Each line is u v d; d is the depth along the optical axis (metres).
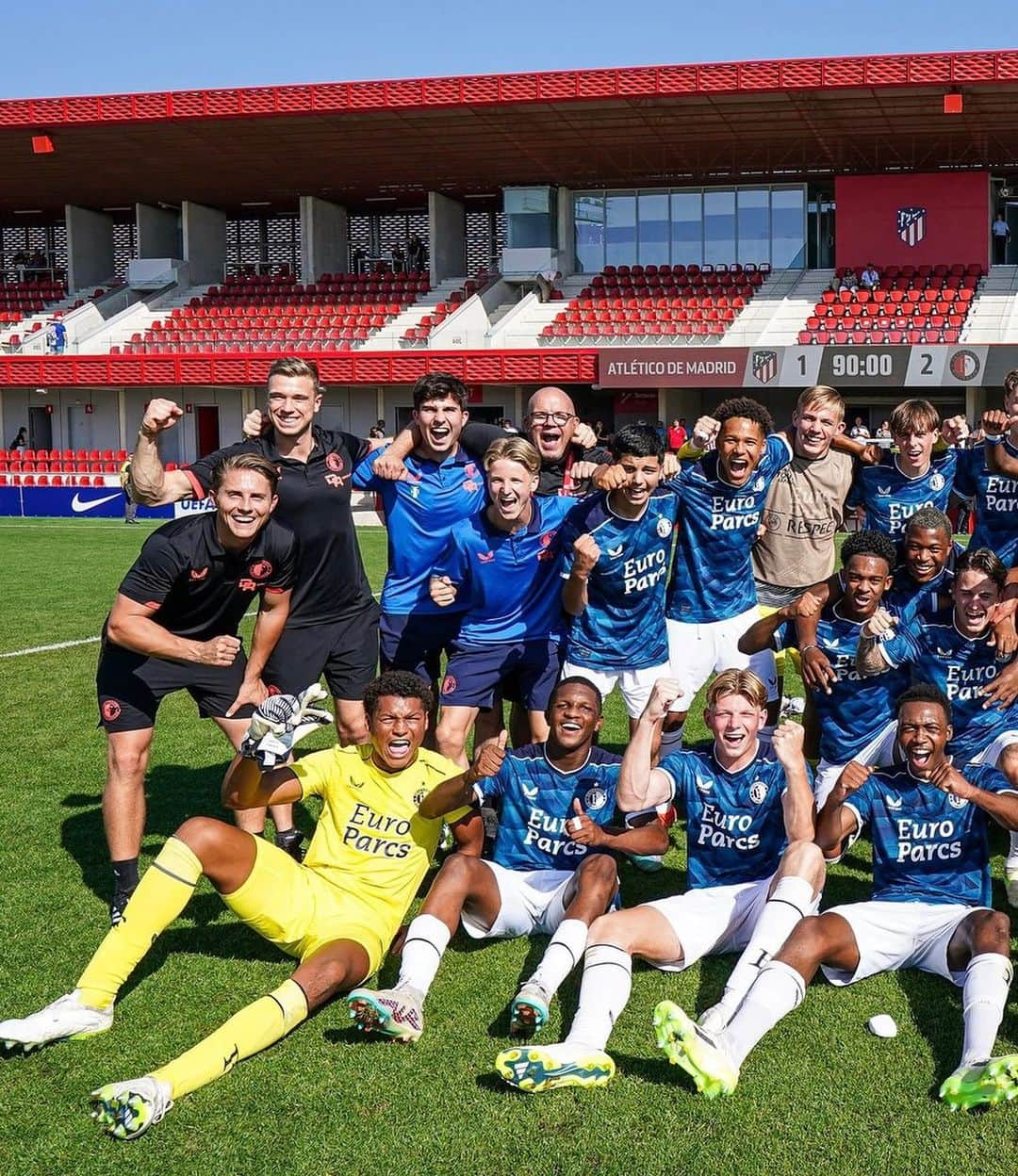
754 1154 3.27
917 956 4.26
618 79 23.84
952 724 5.37
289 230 36.47
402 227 36.12
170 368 29.16
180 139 27.33
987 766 4.54
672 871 5.48
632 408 30.22
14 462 28.77
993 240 28.56
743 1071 3.69
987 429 6.52
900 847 4.34
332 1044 3.88
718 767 4.54
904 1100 3.53
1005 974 3.82
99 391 32.81
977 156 27.70
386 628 6.00
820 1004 4.14
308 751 7.78
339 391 31.23
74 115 26.09
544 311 29.34
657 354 25.94
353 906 4.22
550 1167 3.22
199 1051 3.59
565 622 5.84
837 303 27.22
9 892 5.20
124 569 17.28
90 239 35.00
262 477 4.45
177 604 4.75
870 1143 3.32
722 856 4.52
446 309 29.98
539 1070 3.51
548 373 26.84
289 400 5.19
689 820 4.55
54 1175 3.20
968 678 5.28
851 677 5.42
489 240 35.22
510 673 5.70
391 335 29.89
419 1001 3.86
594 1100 3.54
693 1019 4.01
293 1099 3.55
